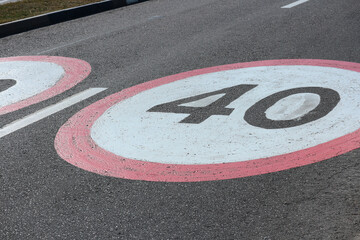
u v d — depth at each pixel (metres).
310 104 5.02
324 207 3.23
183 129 4.69
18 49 8.94
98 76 6.78
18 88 6.56
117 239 3.09
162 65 7.02
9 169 4.21
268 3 11.15
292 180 3.62
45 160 4.32
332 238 2.89
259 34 8.29
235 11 10.60
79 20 11.34
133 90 6.03
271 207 3.30
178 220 3.25
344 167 3.72
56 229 3.27
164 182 3.76
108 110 5.42
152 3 12.89
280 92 5.45
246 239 2.97
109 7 12.51
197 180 3.74
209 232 3.08
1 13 11.75
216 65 6.79
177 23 9.93
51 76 7.00
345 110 4.77
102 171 4.02
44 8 12.09
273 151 4.09
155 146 4.39
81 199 3.62
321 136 4.27
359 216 3.08
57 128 5.05
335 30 8.00
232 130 4.57
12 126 5.21
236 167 3.89
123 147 4.44
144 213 3.37
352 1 10.27
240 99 5.35
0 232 3.29
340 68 6.10
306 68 6.24
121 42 8.69
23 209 3.55
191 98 5.52
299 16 9.38
